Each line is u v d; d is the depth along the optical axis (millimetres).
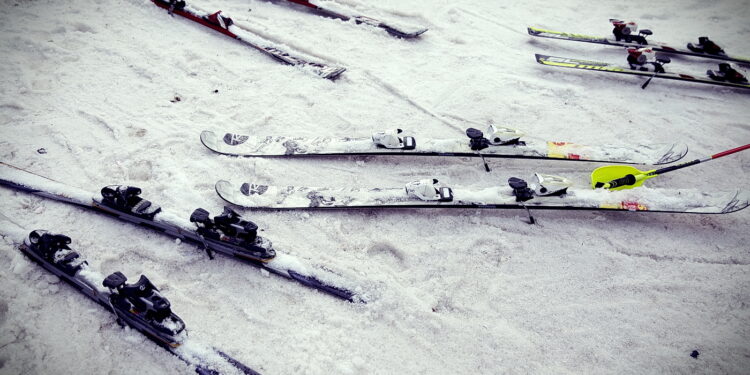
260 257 3828
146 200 4180
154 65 6207
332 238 4203
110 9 7215
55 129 5117
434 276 3959
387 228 4328
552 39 7277
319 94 5922
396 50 6855
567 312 3742
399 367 3377
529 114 5789
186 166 4816
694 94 6199
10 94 5508
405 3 8016
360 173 4914
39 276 3707
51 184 4418
